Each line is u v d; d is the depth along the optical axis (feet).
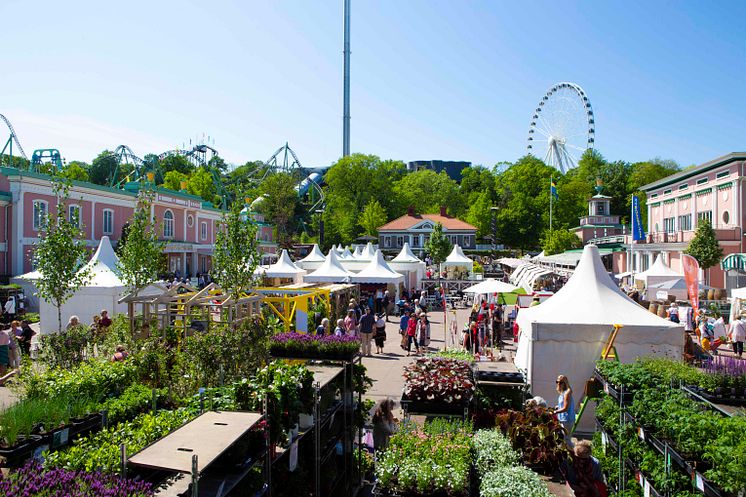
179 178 304.50
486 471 21.75
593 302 38.32
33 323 76.54
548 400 35.81
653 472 19.65
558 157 279.28
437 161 577.43
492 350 63.93
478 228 287.69
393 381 49.37
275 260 212.64
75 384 24.00
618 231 226.79
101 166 306.55
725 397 23.06
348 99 391.65
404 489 19.62
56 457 15.08
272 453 19.06
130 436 17.17
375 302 100.53
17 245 111.34
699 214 140.77
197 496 13.94
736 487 14.78
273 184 273.75
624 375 25.38
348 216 305.73
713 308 87.15
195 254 175.73
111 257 70.28
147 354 31.01
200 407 19.45
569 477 22.50
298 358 27.96
